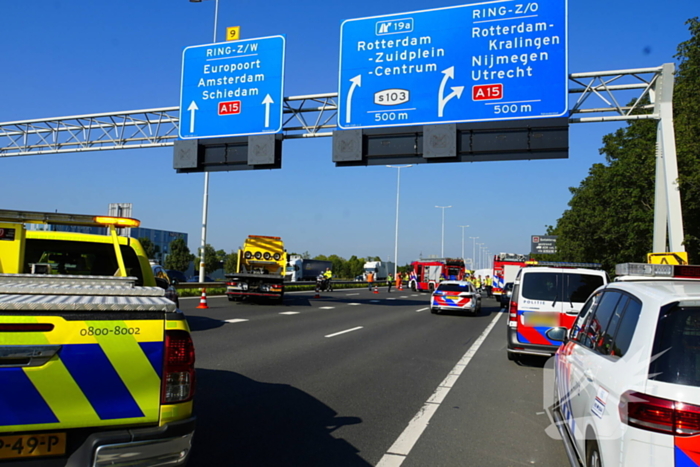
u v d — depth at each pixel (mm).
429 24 18609
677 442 2861
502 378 9477
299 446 5402
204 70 21469
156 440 3137
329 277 44500
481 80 17953
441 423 6477
